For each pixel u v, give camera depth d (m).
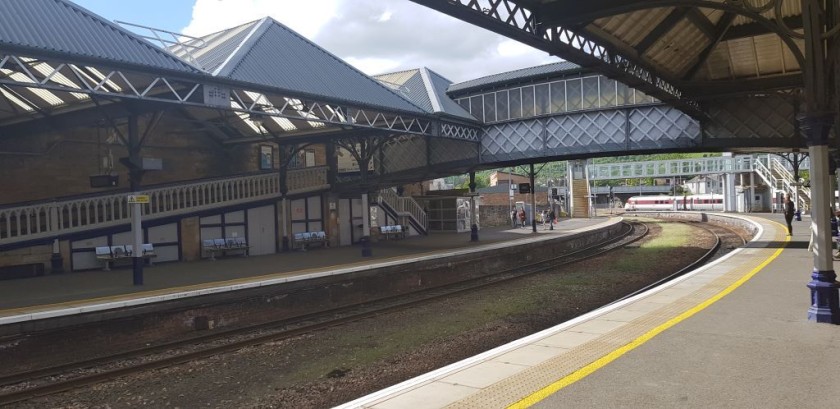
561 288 16.67
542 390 5.37
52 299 12.02
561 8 11.52
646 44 15.16
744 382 5.46
